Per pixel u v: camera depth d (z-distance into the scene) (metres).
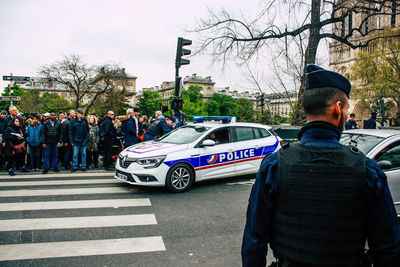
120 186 6.98
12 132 8.14
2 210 5.08
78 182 7.36
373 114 13.25
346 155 1.29
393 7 13.80
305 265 1.25
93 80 40.34
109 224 4.50
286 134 10.52
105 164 9.23
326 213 1.24
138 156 6.38
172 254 3.55
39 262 3.30
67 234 4.10
